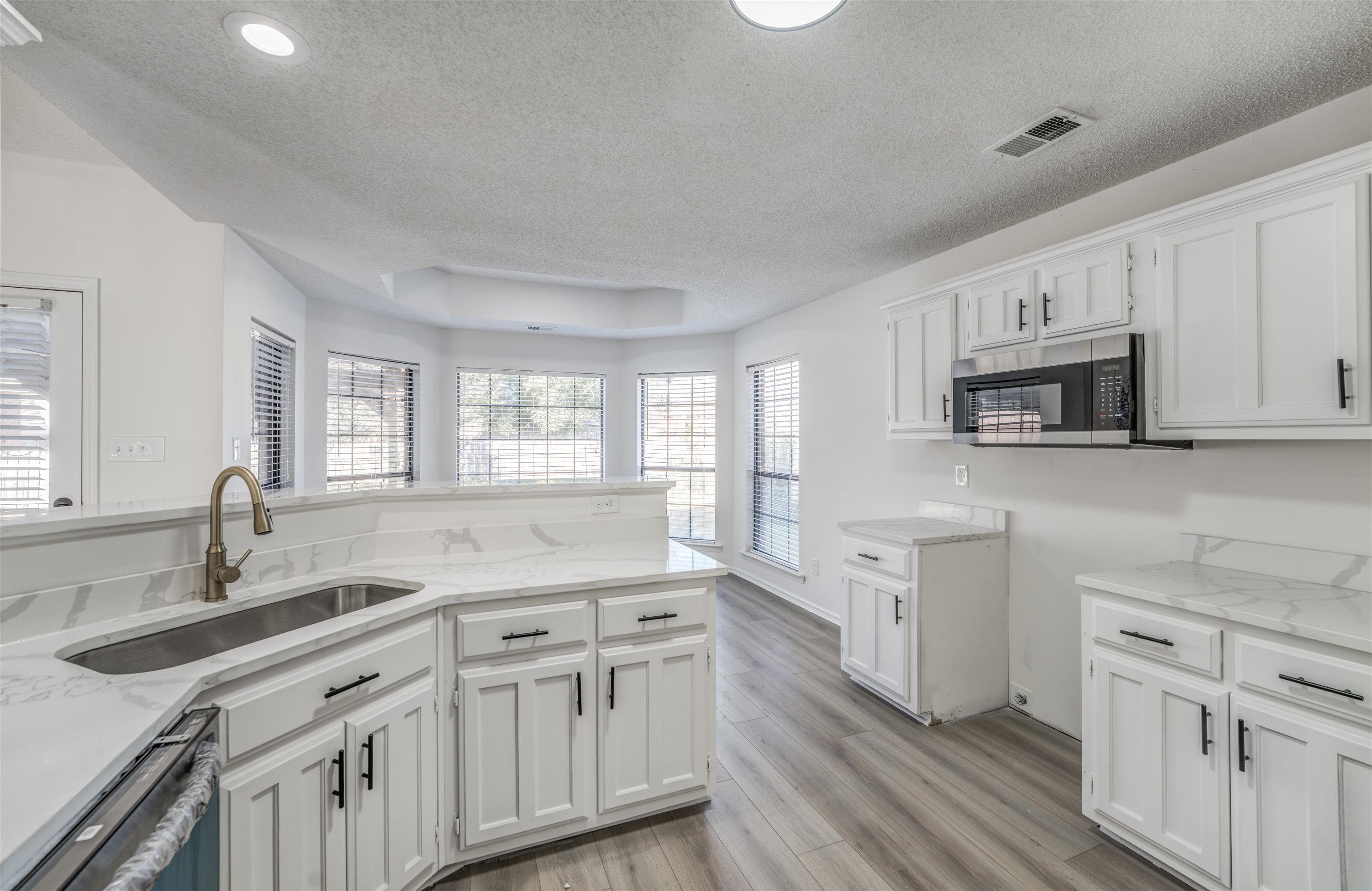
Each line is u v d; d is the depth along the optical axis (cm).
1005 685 283
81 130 261
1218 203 174
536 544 234
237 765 119
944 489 322
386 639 152
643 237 298
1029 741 253
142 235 274
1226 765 155
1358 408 147
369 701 149
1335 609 152
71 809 73
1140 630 175
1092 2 135
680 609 199
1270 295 164
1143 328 196
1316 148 181
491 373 570
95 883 70
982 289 258
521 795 178
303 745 133
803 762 237
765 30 144
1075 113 183
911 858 182
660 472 597
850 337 397
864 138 198
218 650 154
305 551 185
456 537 222
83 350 267
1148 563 226
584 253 324
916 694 265
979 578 277
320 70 160
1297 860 141
